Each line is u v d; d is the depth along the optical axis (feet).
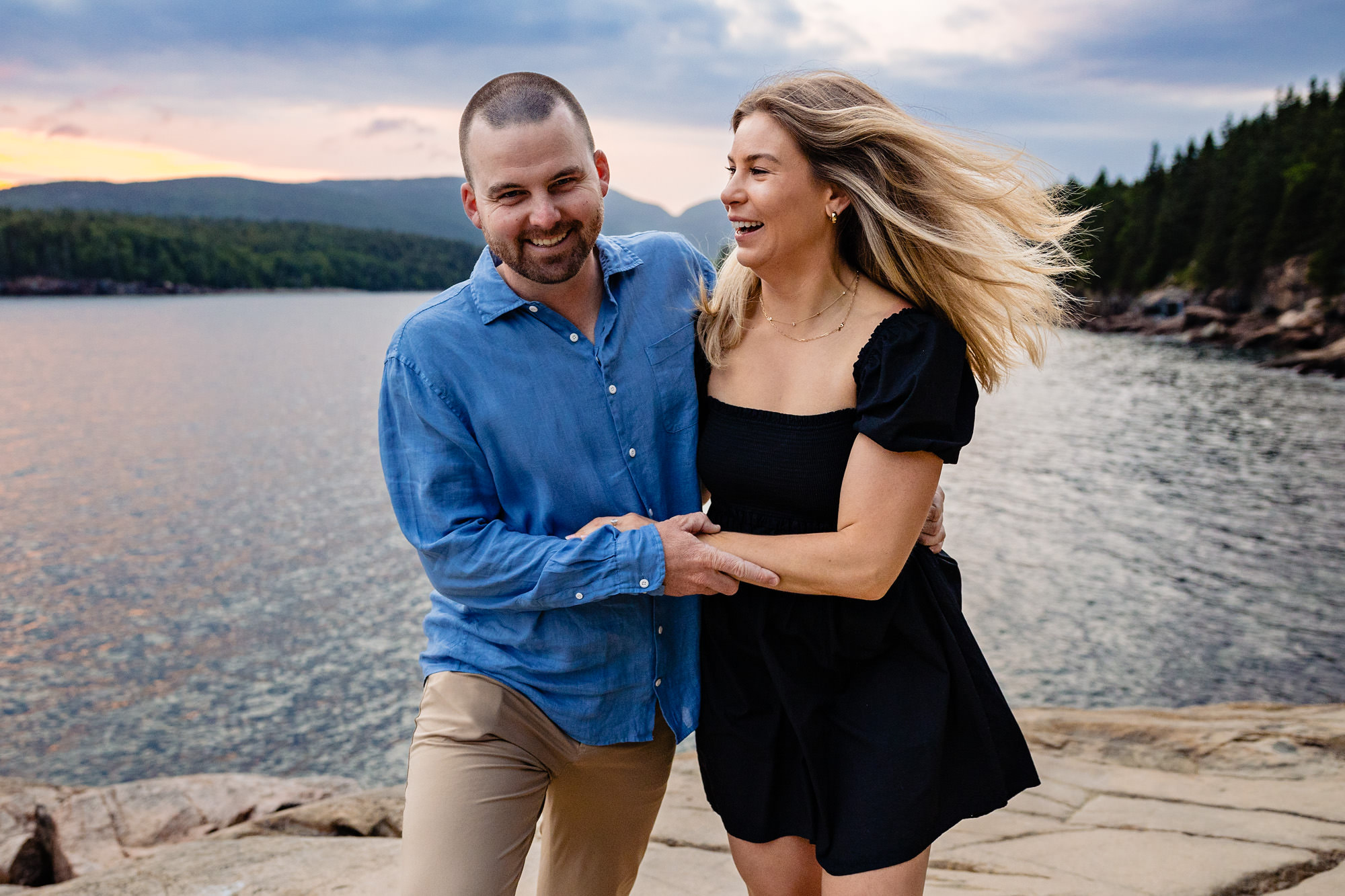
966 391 5.91
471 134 5.82
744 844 6.46
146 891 9.63
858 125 5.85
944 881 9.55
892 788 5.72
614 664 6.31
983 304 6.16
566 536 6.44
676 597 6.54
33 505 78.23
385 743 34.58
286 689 39.75
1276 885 9.39
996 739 6.14
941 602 6.22
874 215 5.98
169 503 78.69
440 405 6.14
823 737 6.13
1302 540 59.31
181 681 40.86
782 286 6.23
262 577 56.80
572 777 6.58
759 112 6.07
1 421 130.11
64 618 49.57
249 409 140.97
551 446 6.27
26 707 38.34
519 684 6.19
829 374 6.05
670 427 6.56
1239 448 92.79
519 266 5.95
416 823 5.85
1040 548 57.72
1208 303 234.17
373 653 43.86
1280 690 36.42
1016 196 6.19
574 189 5.84
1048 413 116.47
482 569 5.99
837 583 5.71
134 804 15.57
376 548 63.36
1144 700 35.47
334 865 10.08
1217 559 55.06
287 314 440.86
